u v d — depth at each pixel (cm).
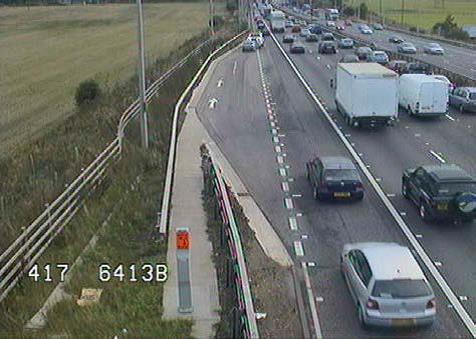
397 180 2842
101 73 6234
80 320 1619
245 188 2745
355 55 6906
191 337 1566
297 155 3259
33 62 7519
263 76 5878
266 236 2234
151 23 12825
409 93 4178
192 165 3017
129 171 2798
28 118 4238
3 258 1739
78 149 2983
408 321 1611
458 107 4350
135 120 3600
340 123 3959
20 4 18488
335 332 1641
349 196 2541
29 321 1631
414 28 11694
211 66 6494
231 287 1764
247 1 15250
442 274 1967
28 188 2500
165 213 2205
